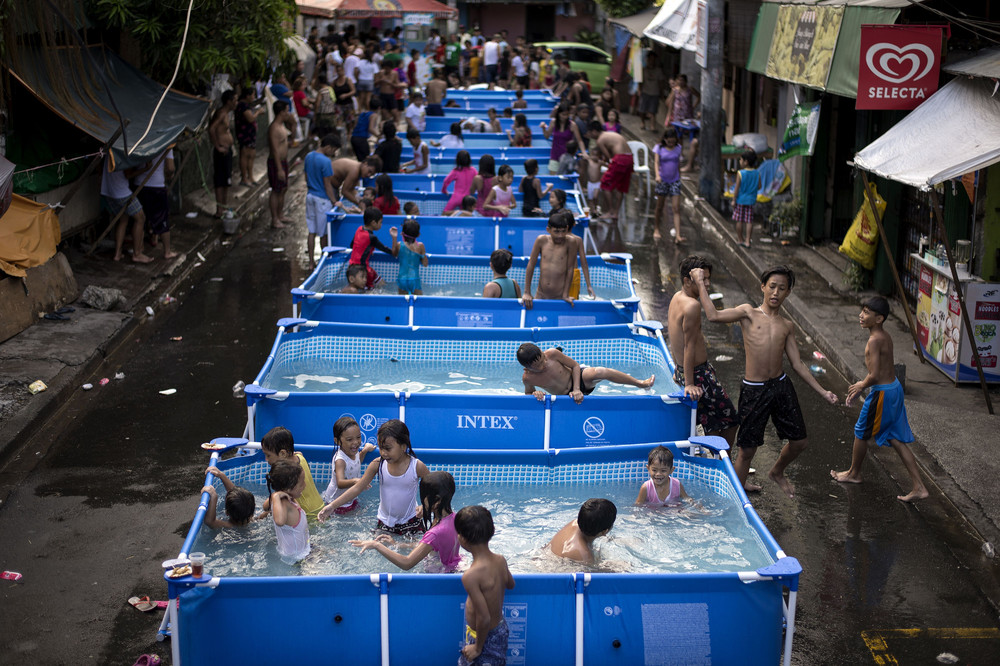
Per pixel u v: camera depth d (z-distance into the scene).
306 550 6.69
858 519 8.07
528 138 21.97
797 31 13.48
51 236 12.43
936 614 6.75
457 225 14.46
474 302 10.95
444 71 34.78
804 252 16.08
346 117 25.44
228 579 5.44
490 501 7.53
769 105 20.52
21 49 12.38
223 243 16.88
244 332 12.52
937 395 10.26
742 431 8.33
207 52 14.85
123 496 8.34
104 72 14.28
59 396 10.16
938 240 11.65
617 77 32.91
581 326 10.33
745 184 16.17
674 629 5.57
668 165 17.08
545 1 44.31
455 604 5.52
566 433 8.37
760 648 5.62
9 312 11.45
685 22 21.67
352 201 15.38
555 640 5.57
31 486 8.49
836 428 9.94
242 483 7.48
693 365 8.30
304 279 14.81
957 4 10.68
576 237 11.37
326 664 5.58
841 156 15.83
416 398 8.29
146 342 12.13
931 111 10.05
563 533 6.70
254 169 22.69
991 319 10.25
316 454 7.62
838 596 6.95
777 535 7.80
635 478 7.80
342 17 29.92
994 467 8.66
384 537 6.68
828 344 11.90
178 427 9.74
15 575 7.06
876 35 10.09
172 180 15.54
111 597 6.86
